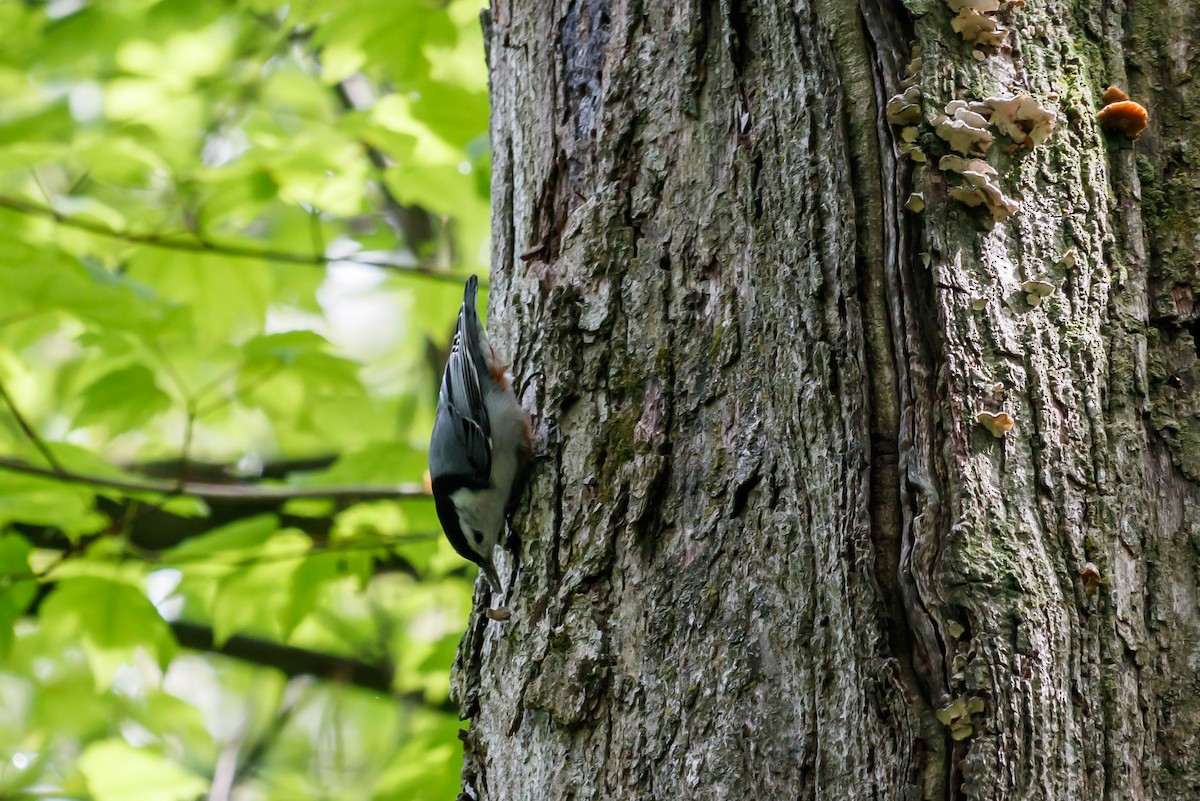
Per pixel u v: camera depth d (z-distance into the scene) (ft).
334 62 32.96
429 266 37.63
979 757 11.82
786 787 12.69
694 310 15.39
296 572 30.58
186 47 37.86
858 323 13.64
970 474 12.75
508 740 15.34
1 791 35.42
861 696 12.49
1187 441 13.84
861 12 14.67
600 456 15.66
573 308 16.58
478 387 20.38
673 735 13.55
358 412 37.50
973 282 13.51
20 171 34.24
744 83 15.67
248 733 51.55
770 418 14.10
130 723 41.45
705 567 14.07
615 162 16.78
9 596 27.89
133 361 31.30
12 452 32.40
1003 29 14.66
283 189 30.94
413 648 37.70
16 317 27.48
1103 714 12.34
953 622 12.27
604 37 17.97
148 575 33.01
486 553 18.56
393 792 30.73
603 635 14.57
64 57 35.68
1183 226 14.76
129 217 34.83
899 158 13.93
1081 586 12.67
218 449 44.73
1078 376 13.51
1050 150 14.28
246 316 34.55
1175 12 15.69
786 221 14.58
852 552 12.94
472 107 31.60
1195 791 12.40
